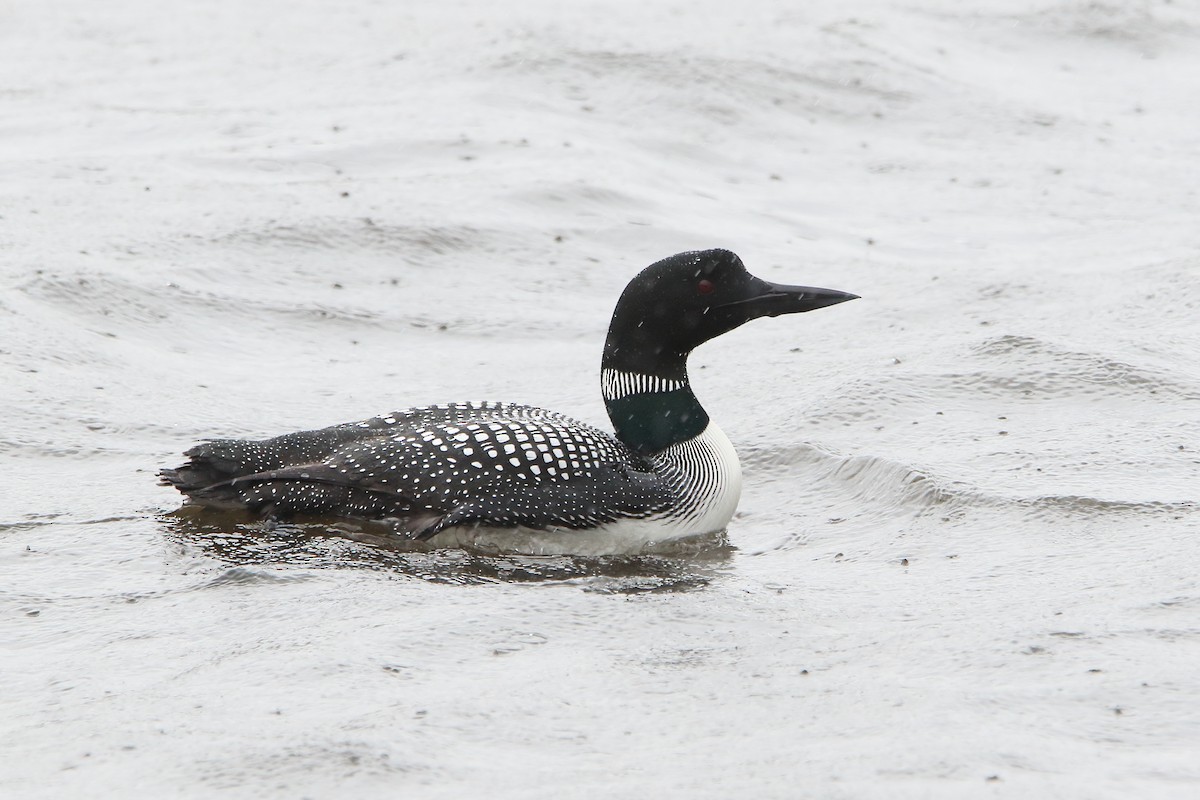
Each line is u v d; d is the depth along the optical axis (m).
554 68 25.17
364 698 7.52
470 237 17.83
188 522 10.39
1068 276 17.00
